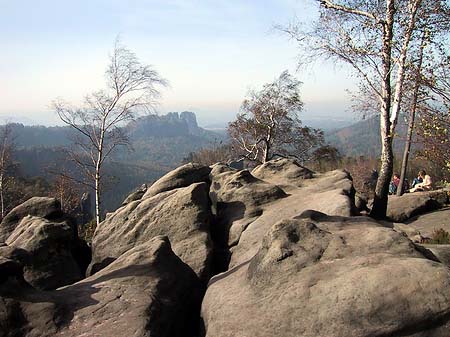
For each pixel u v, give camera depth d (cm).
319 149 4100
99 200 2616
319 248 660
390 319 502
